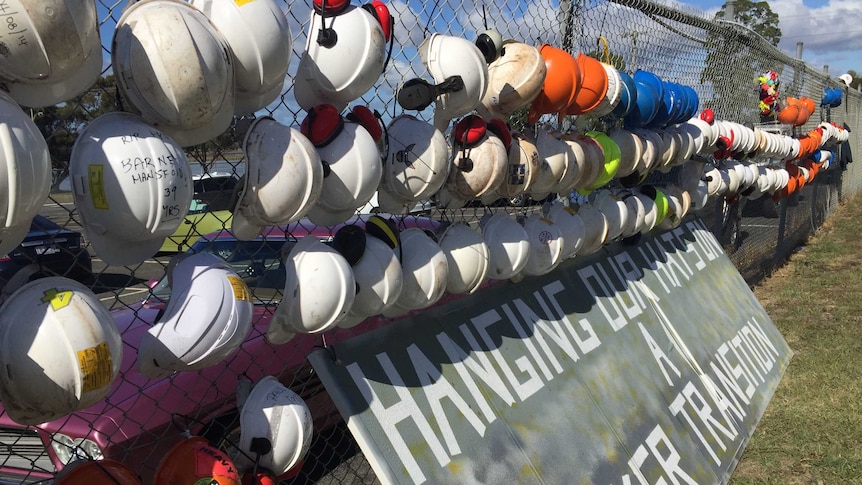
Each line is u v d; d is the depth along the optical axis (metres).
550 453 2.43
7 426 2.26
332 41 1.71
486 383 2.39
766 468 3.60
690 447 3.12
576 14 3.25
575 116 3.12
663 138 3.65
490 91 2.36
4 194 1.02
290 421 1.68
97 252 1.31
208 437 2.24
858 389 4.54
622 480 2.62
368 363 2.07
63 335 1.15
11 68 1.08
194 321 1.40
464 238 2.30
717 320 4.32
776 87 7.14
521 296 2.86
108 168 1.22
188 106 1.32
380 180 1.93
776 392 4.51
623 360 3.17
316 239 1.77
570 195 3.37
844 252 9.52
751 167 5.40
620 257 3.78
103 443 2.10
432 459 2.04
